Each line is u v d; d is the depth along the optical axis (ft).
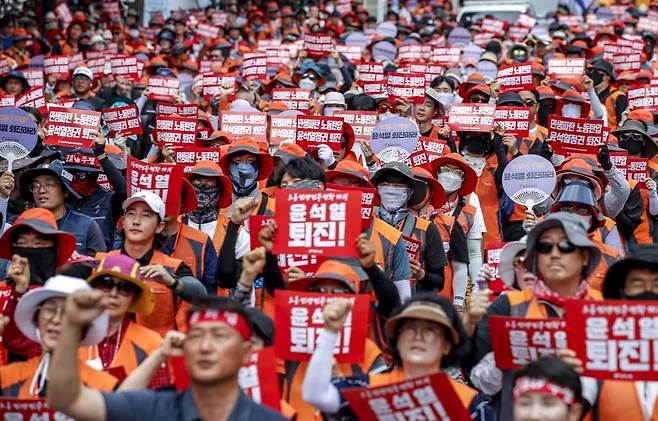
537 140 87.81
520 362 40.09
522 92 100.07
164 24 189.06
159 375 40.42
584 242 41.55
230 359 33.83
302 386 43.11
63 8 185.16
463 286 67.05
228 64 142.20
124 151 85.10
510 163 70.33
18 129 73.00
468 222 70.59
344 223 47.03
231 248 54.90
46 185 63.52
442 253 61.21
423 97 102.17
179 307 51.34
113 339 44.45
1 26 160.35
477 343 42.34
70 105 96.43
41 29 179.01
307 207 47.21
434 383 37.32
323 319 42.52
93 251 63.77
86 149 74.38
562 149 83.76
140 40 183.32
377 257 53.72
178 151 72.54
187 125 83.05
